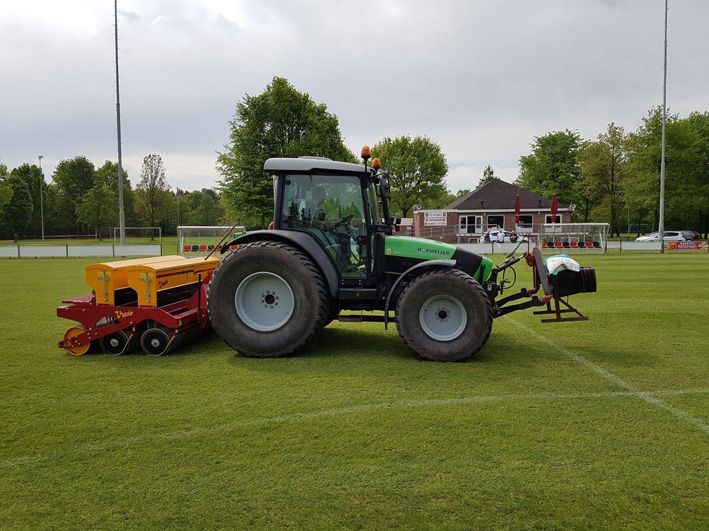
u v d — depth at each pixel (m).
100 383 4.67
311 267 5.51
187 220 79.19
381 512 2.57
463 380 4.70
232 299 5.57
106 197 65.62
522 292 5.93
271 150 30.08
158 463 3.10
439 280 5.31
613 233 48.84
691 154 39.94
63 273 16.31
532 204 42.09
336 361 5.41
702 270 15.58
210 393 4.36
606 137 46.75
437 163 56.28
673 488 2.79
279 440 3.39
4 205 64.88
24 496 2.75
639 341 6.37
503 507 2.61
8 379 4.80
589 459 3.12
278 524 2.48
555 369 5.08
